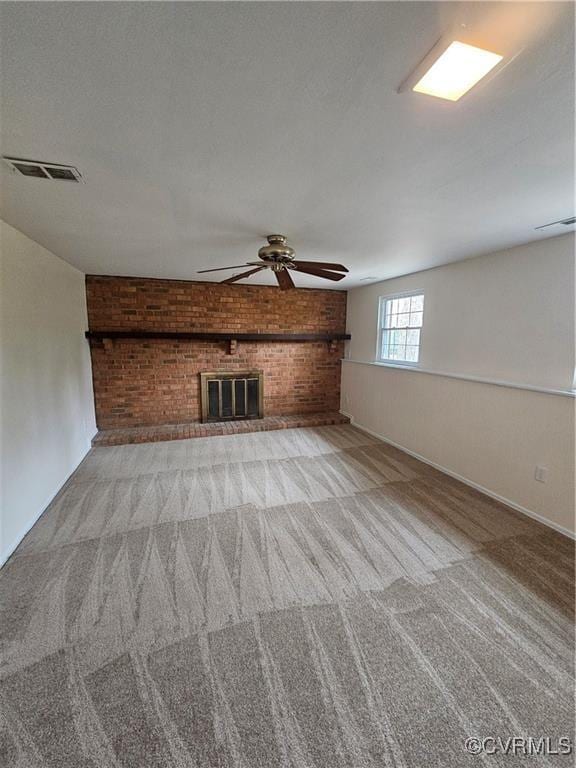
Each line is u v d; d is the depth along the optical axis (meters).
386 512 2.82
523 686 1.43
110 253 3.29
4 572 2.08
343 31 0.88
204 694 1.39
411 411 4.18
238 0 0.79
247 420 5.43
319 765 1.17
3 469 2.21
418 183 1.78
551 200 1.99
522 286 2.94
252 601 1.87
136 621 1.73
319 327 5.74
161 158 1.53
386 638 1.65
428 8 0.81
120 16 0.84
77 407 3.88
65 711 1.33
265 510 2.84
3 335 2.30
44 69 1.00
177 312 4.93
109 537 2.44
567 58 0.94
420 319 4.27
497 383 3.02
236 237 2.75
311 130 1.31
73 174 1.67
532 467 2.76
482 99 1.12
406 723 1.29
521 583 2.02
